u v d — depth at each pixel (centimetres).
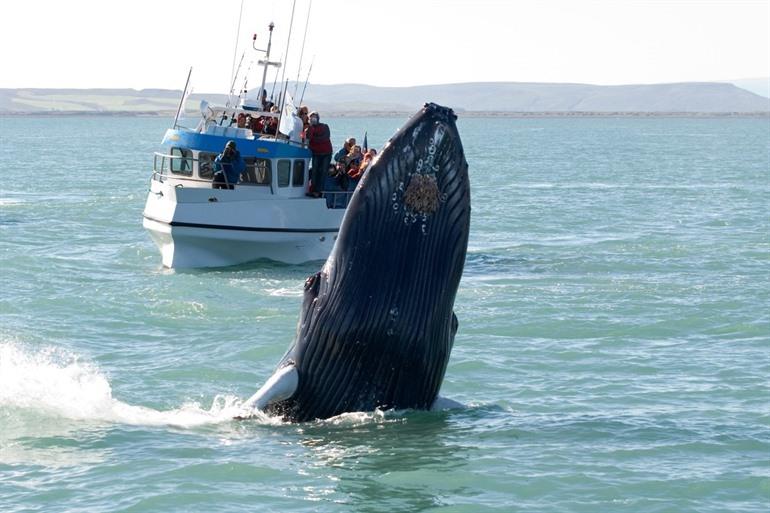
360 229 4322
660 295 9519
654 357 7244
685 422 5594
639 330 8112
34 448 4828
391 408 4656
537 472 4706
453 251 4319
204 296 9556
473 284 10150
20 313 8575
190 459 4675
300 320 4584
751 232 14375
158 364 6888
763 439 5284
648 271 11019
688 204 18850
